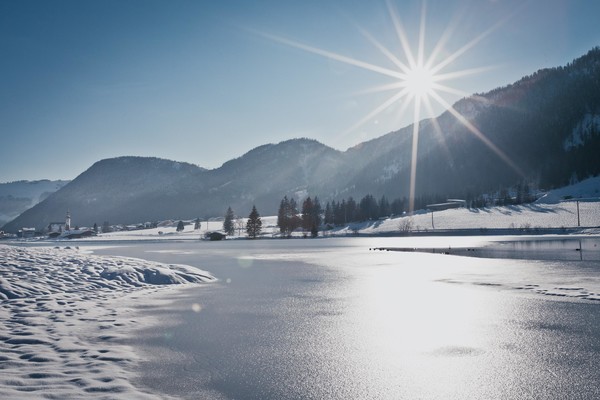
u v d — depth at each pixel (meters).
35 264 20.53
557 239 71.56
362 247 61.03
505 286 17.78
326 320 11.89
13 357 8.20
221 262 34.16
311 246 68.25
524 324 11.10
